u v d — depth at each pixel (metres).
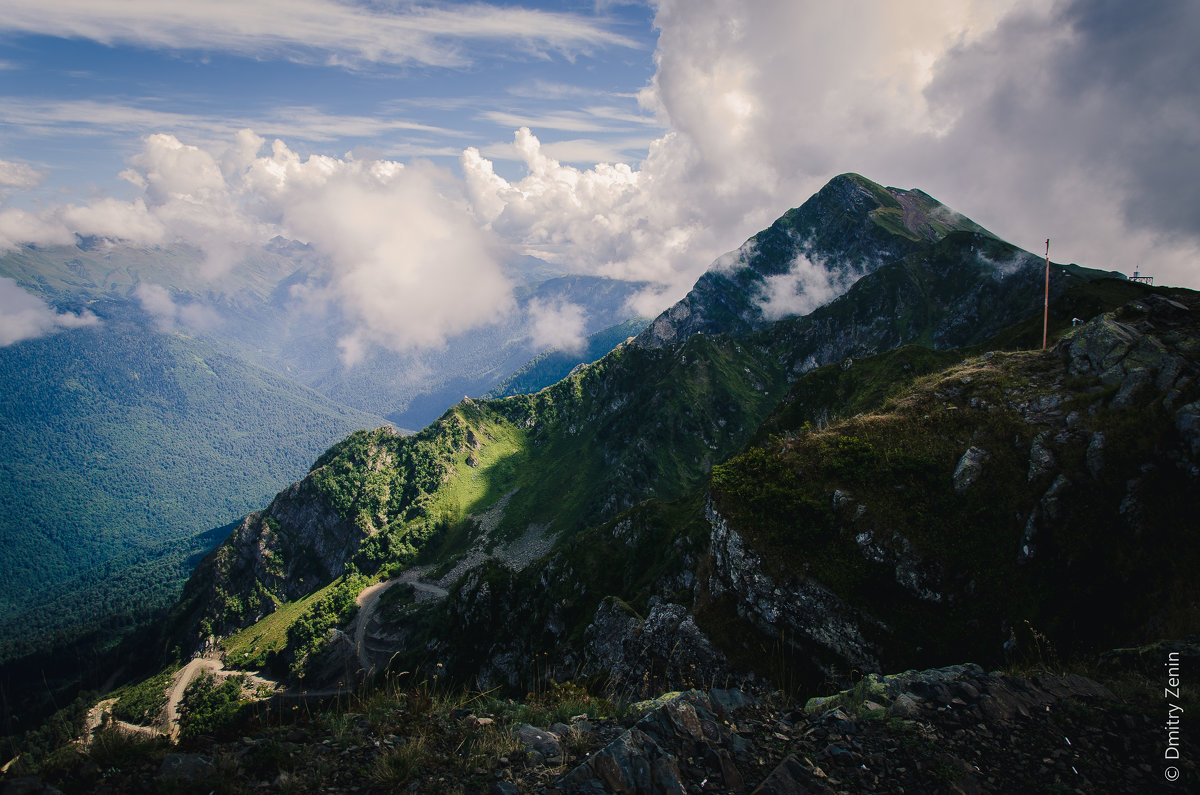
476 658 95.94
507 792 10.59
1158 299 39.50
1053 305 92.25
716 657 33.06
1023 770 11.52
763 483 36.94
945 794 10.83
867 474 34.84
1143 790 11.02
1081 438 31.89
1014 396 37.00
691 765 11.47
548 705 16.11
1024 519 30.50
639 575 86.06
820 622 31.31
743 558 34.38
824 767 11.47
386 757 11.16
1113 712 13.13
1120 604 26.02
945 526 31.61
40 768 10.20
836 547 32.75
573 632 76.75
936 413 37.84
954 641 28.78
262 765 10.88
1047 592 28.05
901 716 12.96
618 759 11.16
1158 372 32.50
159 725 12.05
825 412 103.62
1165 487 27.55
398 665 108.06
